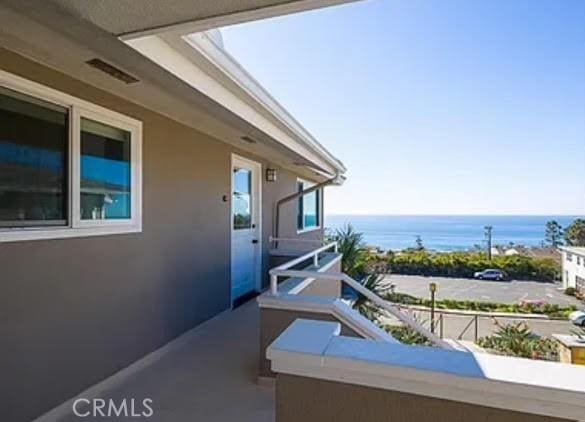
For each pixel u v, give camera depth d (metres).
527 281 25.72
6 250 2.43
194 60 2.59
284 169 8.27
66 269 2.86
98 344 3.16
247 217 6.51
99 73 2.75
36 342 2.62
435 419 1.08
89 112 3.06
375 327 3.05
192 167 4.63
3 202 2.44
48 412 2.69
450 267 26.78
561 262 24.88
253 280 6.69
